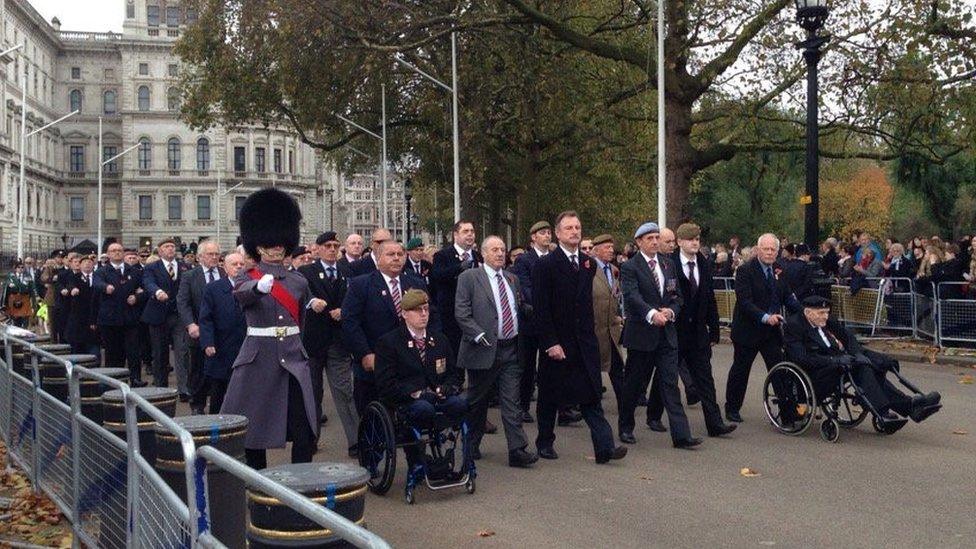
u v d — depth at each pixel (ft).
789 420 32.50
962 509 22.59
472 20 77.36
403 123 123.44
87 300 52.19
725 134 80.74
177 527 13.11
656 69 71.92
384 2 83.41
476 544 20.56
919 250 64.44
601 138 88.22
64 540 21.50
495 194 131.44
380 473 25.45
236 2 99.19
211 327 31.68
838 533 20.81
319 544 13.07
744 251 70.08
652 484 25.68
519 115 96.68
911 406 30.73
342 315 28.17
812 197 51.34
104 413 19.67
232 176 299.17
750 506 23.17
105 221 303.89
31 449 26.05
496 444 32.24
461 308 28.50
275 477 13.69
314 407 23.08
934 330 54.49
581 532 21.29
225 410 22.47
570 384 28.14
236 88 103.19
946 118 67.51
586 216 142.72
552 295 28.22
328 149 118.42
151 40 295.48
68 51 302.45
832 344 31.99
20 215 168.55
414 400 24.93
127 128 296.30
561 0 81.97
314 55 91.09
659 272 31.12
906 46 63.82
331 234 33.27
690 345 32.37
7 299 88.84
